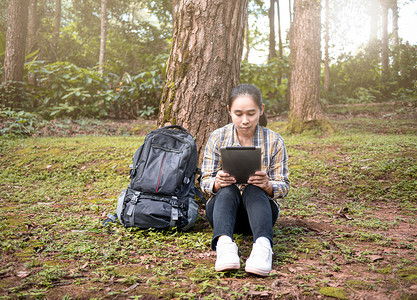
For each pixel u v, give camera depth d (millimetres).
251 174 2236
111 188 4754
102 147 6594
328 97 15477
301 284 1829
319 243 2518
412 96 15539
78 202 3969
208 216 2490
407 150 5754
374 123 10258
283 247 2406
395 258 2207
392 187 4301
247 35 18688
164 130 2979
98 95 11148
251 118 2332
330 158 5805
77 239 2613
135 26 19641
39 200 4055
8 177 5266
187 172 2826
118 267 2107
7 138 7727
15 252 2334
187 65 3406
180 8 3494
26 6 9977
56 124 9398
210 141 2592
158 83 12383
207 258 2291
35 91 11234
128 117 12359
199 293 1762
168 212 2664
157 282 1876
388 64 18219
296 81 9094
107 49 17719
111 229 2826
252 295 1725
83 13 18953
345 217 3287
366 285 1814
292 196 4113
